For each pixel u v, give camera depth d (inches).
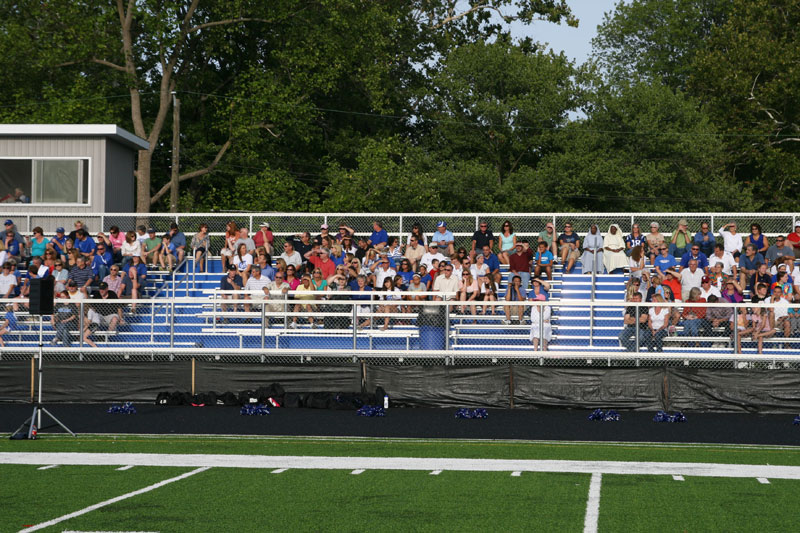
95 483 417.4
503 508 366.6
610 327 759.7
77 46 1477.6
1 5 1594.5
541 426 612.4
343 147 1756.9
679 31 2210.9
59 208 1022.4
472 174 1648.6
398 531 331.9
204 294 927.7
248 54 1753.2
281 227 1046.4
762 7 1844.2
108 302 764.6
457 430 595.8
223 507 368.8
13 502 378.3
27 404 724.0
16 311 819.4
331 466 461.1
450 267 821.2
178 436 569.0
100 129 1016.9
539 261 928.3
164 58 1611.7
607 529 335.6
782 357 677.3
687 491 400.2
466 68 1752.0
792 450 521.7
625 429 600.4
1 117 1504.7
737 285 812.6
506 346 761.6
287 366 722.2
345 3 1539.1
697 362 716.0
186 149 1755.7
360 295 826.8
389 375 714.2
